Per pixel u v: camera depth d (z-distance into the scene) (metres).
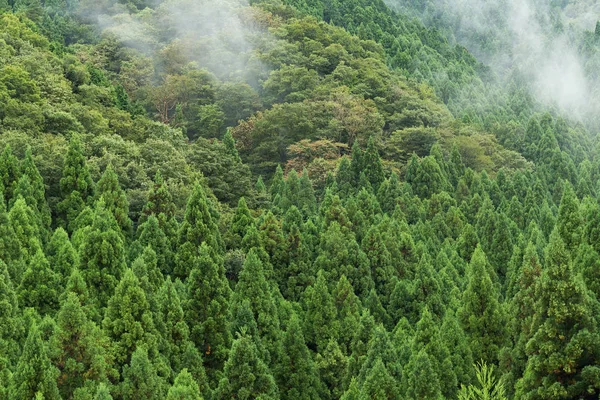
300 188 95.19
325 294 60.16
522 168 123.25
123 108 113.62
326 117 126.75
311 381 52.22
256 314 54.84
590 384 40.94
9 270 53.81
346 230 74.38
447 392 48.22
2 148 76.12
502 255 77.12
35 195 68.94
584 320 42.41
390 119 132.50
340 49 152.12
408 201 92.25
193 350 48.38
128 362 45.19
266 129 123.81
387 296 68.12
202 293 53.91
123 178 78.94
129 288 46.53
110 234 53.91
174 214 72.62
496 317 54.72
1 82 89.00
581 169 124.12
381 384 44.12
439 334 51.09
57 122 88.50
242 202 74.62
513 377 47.25
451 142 122.12
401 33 192.50
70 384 40.56
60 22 152.12
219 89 139.62
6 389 38.62
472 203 94.50
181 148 96.88
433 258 77.50
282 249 69.00
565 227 61.62
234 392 45.88
